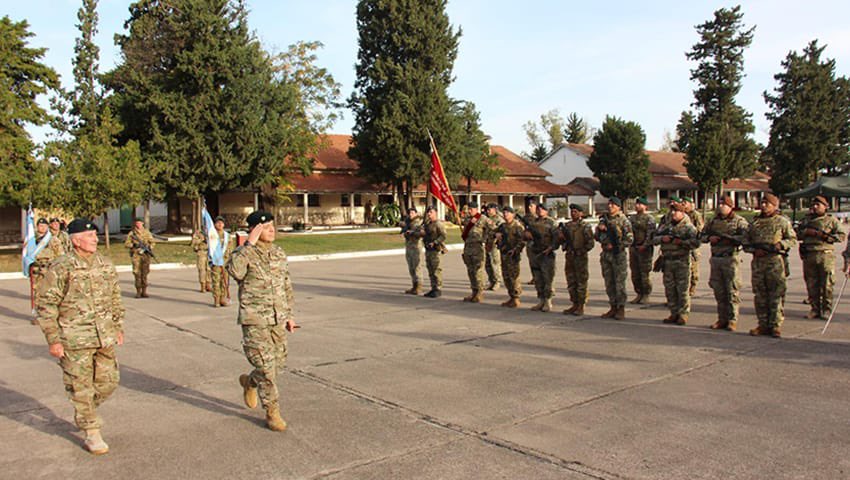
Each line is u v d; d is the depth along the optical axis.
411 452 4.56
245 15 29.09
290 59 38.16
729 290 8.64
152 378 6.77
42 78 29.22
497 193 49.03
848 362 6.80
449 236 34.06
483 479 4.07
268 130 28.59
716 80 59.03
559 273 17.14
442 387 6.23
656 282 14.41
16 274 18.92
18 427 5.27
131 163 24.03
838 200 50.00
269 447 4.71
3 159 24.73
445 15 37.38
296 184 41.53
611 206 9.75
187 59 26.78
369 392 6.11
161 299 13.32
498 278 13.98
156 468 4.35
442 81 38.00
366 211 46.84
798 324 9.06
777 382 6.12
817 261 9.27
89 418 4.66
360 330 9.37
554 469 4.21
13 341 8.98
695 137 54.53
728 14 58.03
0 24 27.27
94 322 4.71
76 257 4.72
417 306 11.70
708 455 4.38
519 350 7.83
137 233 13.52
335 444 4.75
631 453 4.45
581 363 7.09
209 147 27.58
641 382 6.25
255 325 5.04
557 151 69.50
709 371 6.59
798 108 58.34
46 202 23.22
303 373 6.86
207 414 5.53
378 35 36.88
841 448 4.44
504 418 5.27
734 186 67.44
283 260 5.34
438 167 18.56
